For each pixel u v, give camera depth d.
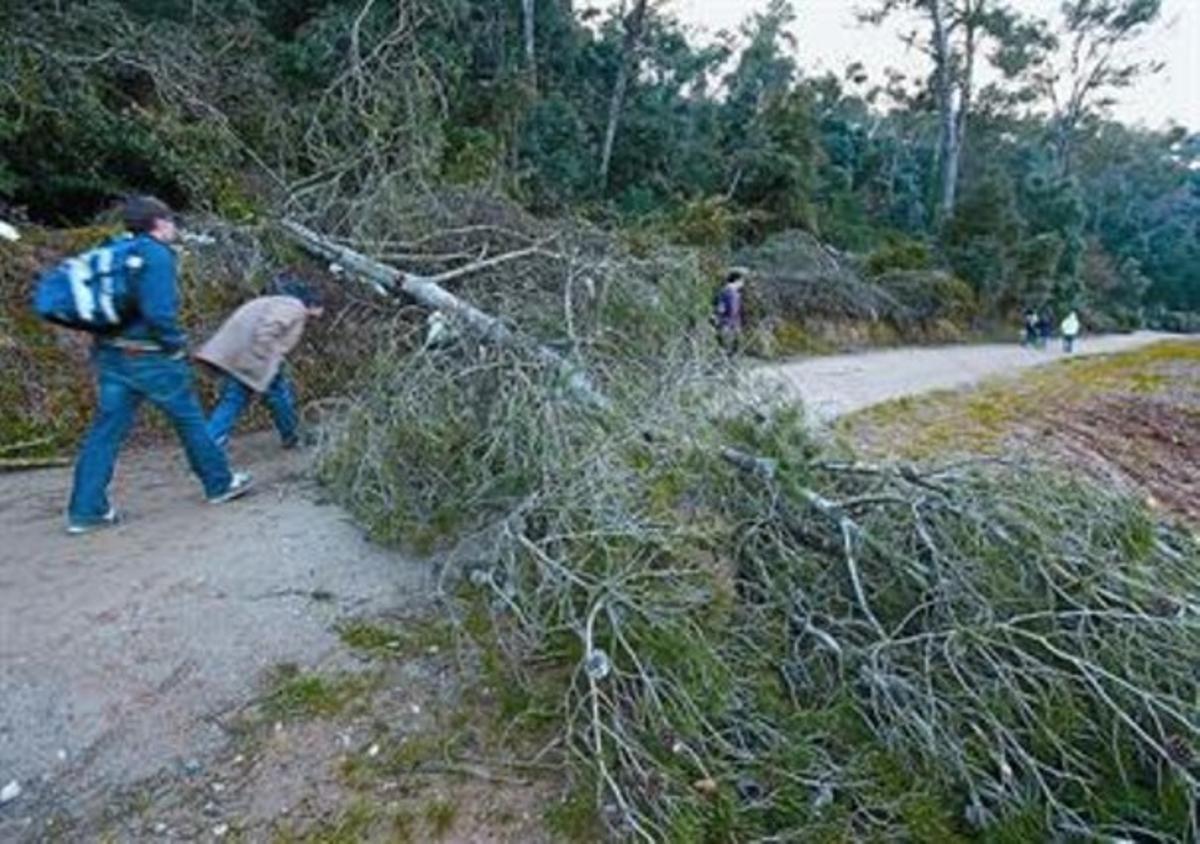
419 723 3.03
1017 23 37.41
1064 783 2.98
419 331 5.61
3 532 4.17
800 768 2.90
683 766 2.79
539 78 21.42
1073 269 32.69
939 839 2.75
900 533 3.77
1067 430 9.48
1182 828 2.81
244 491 4.80
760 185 22.30
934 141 44.47
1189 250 56.00
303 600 3.68
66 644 3.19
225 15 11.02
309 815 2.62
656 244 6.41
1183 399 12.53
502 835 2.60
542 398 4.24
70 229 7.62
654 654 2.94
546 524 3.62
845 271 18.31
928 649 3.26
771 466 4.09
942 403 10.23
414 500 4.33
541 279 5.89
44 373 5.94
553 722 3.03
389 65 7.67
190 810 2.62
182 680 3.12
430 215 6.84
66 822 2.54
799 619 3.56
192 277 6.71
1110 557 3.56
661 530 3.42
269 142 8.42
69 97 8.12
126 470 5.27
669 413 4.34
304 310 5.50
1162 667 3.18
